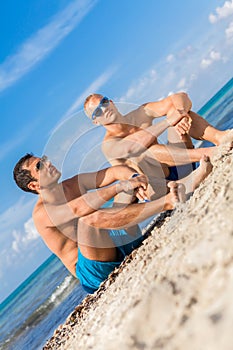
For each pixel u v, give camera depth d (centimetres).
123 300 269
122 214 416
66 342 399
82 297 1580
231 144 428
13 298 4034
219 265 181
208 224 234
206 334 148
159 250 309
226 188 273
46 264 3491
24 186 455
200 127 456
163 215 466
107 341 224
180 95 455
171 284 200
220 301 158
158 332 179
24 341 1878
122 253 447
